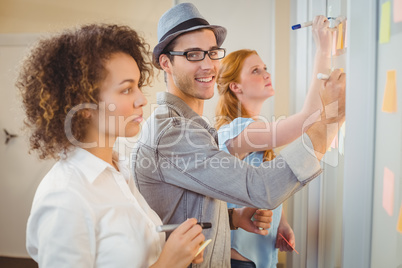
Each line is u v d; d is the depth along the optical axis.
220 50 1.02
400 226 0.58
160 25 1.00
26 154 2.73
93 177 0.64
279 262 2.29
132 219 0.66
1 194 2.77
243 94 1.61
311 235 1.44
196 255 0.69
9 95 2.68
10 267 2.60
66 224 0.57
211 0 2.29
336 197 1.17
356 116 0.72
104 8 2.56
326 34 1.11
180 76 0.98
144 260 0.65
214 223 0.90
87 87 0.62
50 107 0.62
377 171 0.69
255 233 1.26
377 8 0.69
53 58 0.62
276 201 0.76
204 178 0.79
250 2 2.26
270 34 2.25
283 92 2.19
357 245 0.74
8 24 2.65
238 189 0.76
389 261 0.63
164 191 0.88
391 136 0.62
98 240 0.62
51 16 2.61
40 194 0.61
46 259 0.56
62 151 0.66
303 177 0.75
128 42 0.70
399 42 0.57
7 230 2.79
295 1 1.94
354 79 0.71
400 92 0.58
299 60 1.74
